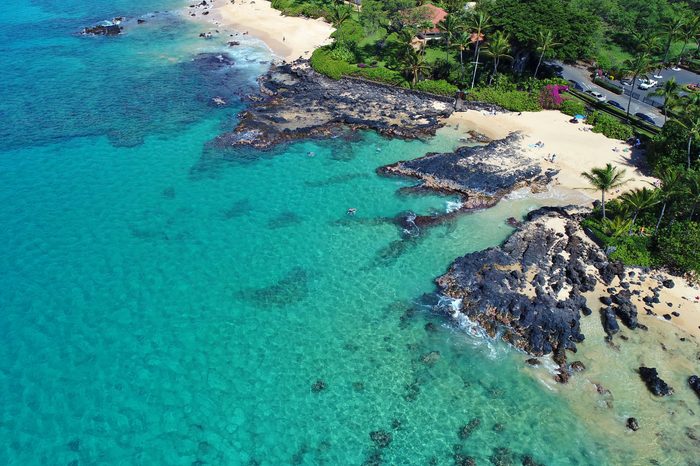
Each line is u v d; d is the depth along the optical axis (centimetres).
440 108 7619
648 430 3562
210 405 3731
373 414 3697
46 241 5175
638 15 9538
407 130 7081
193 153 6650
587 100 7694
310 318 4438
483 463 3391
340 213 5641
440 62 8231
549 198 5791
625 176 6025
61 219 5469
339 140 6925
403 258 5062
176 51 9962
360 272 4906
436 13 9525
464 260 4869
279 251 5134
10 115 7444
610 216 5328
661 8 9488
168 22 11644
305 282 4794
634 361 4025
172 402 3741
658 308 4441
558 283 4591
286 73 8881
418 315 4462
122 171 6269
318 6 11688
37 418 3616
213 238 5278
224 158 6556
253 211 5659
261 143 6819
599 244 5084
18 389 3800
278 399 3788
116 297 4578
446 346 4191
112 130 7138
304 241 5266
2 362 3984
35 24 11406
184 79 8744
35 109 7638
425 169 6200
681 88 6856
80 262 4934
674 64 8812
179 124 7312
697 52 8894
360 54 8969
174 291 4659
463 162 6281
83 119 7406
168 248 5131
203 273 4859
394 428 3612
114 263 4934
